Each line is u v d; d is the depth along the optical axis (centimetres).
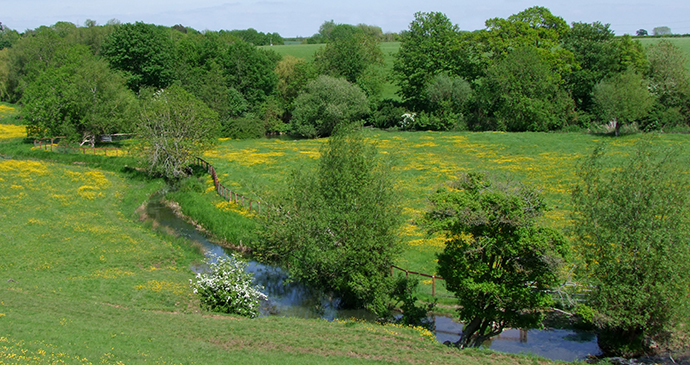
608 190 2241
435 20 9350
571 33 9056
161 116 5153
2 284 2514
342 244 2559
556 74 8312
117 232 3631
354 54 10538
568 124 8231
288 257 3134
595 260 2239
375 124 9406
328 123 8762
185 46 10469
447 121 8531
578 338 2417
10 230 3484
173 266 3144
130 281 2744
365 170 2611
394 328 2322
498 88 8188
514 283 2061
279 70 10700
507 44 8956
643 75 8106
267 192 3262
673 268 2064
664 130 7244
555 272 1942
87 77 6644
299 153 6712
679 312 2114
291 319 2386
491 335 2245
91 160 5909
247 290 2553
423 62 9156
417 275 2925
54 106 6581
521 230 1953
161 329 2095
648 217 2122
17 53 11044
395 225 2556
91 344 1791
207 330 2130
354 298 2748
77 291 2525
